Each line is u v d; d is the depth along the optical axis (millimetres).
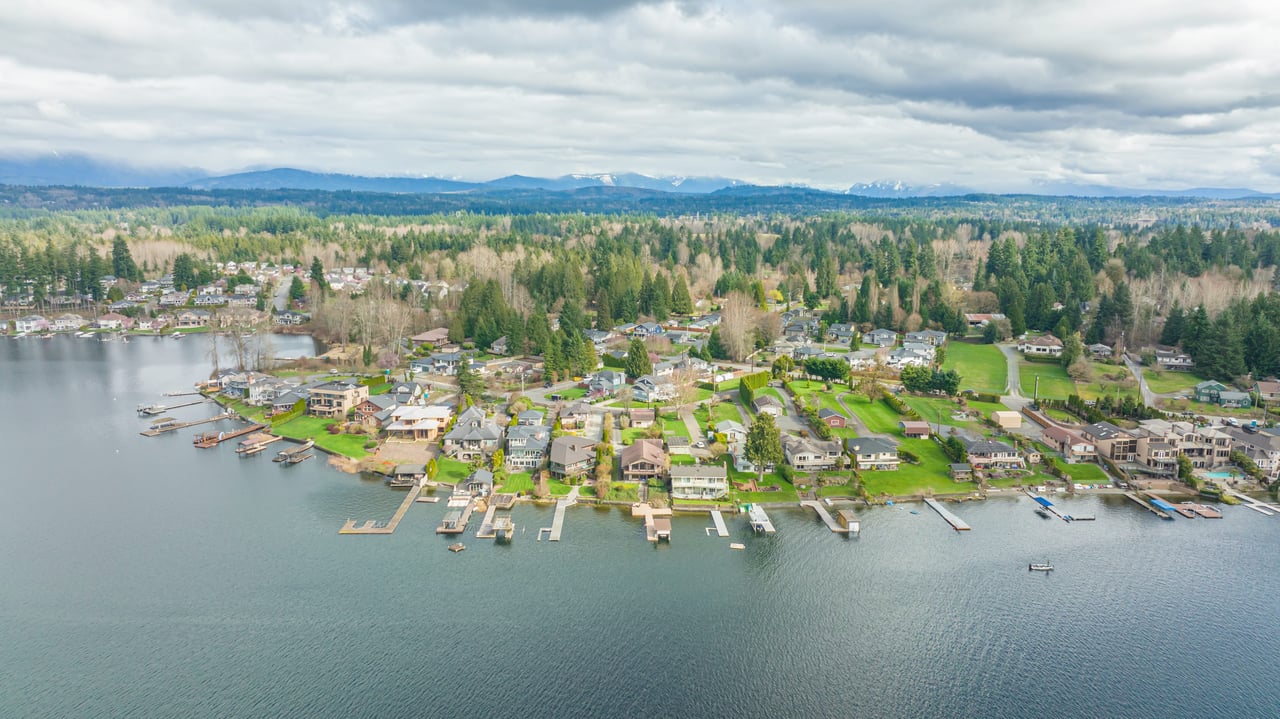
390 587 89750
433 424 139125
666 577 92750
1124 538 103188
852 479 118938
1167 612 86625
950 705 72750
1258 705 72500
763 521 105312
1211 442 124125
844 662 78188
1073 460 125938
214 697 71688
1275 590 90688
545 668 76562
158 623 82625
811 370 177000
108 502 111625
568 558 96562
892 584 91812
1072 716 71438
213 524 104688
